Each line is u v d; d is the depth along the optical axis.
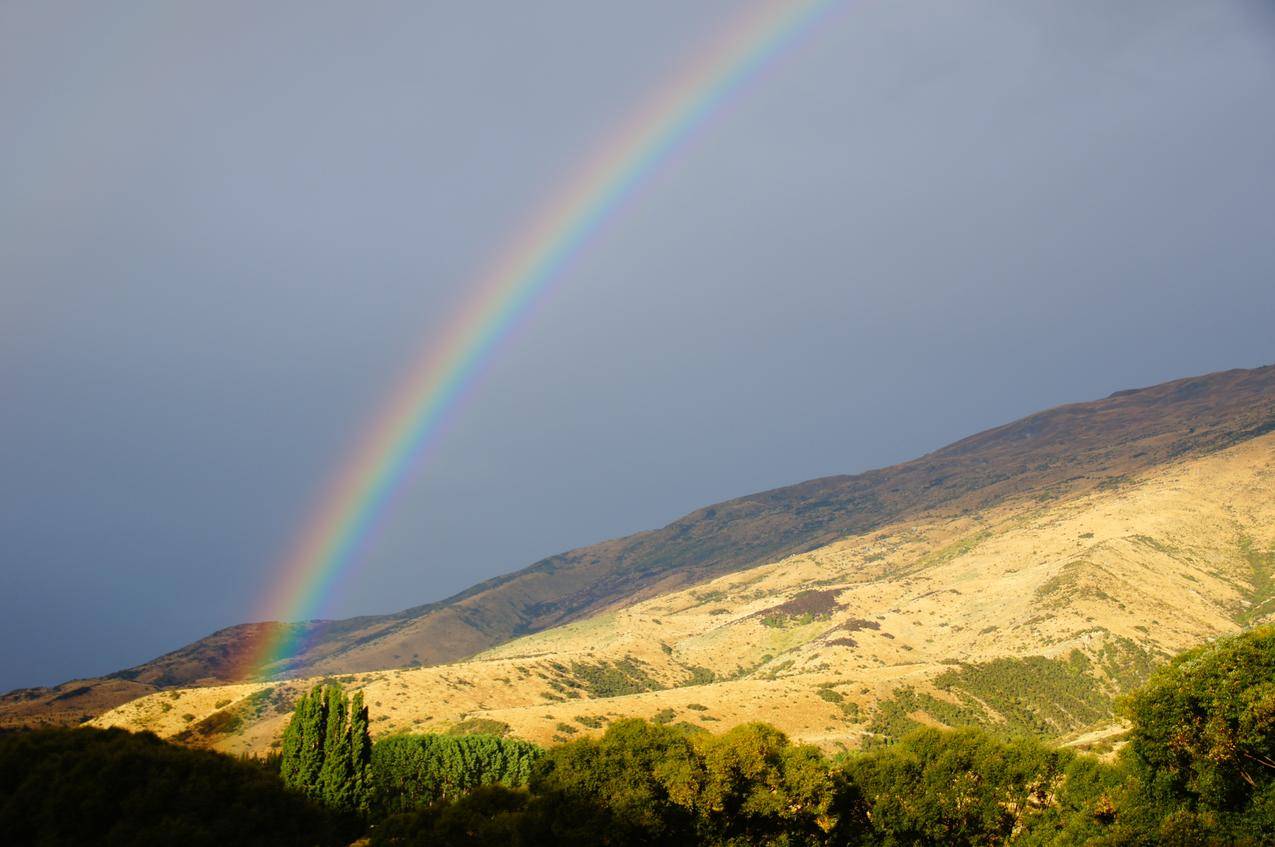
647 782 55.09
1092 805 56.34
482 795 54.19
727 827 56.34
